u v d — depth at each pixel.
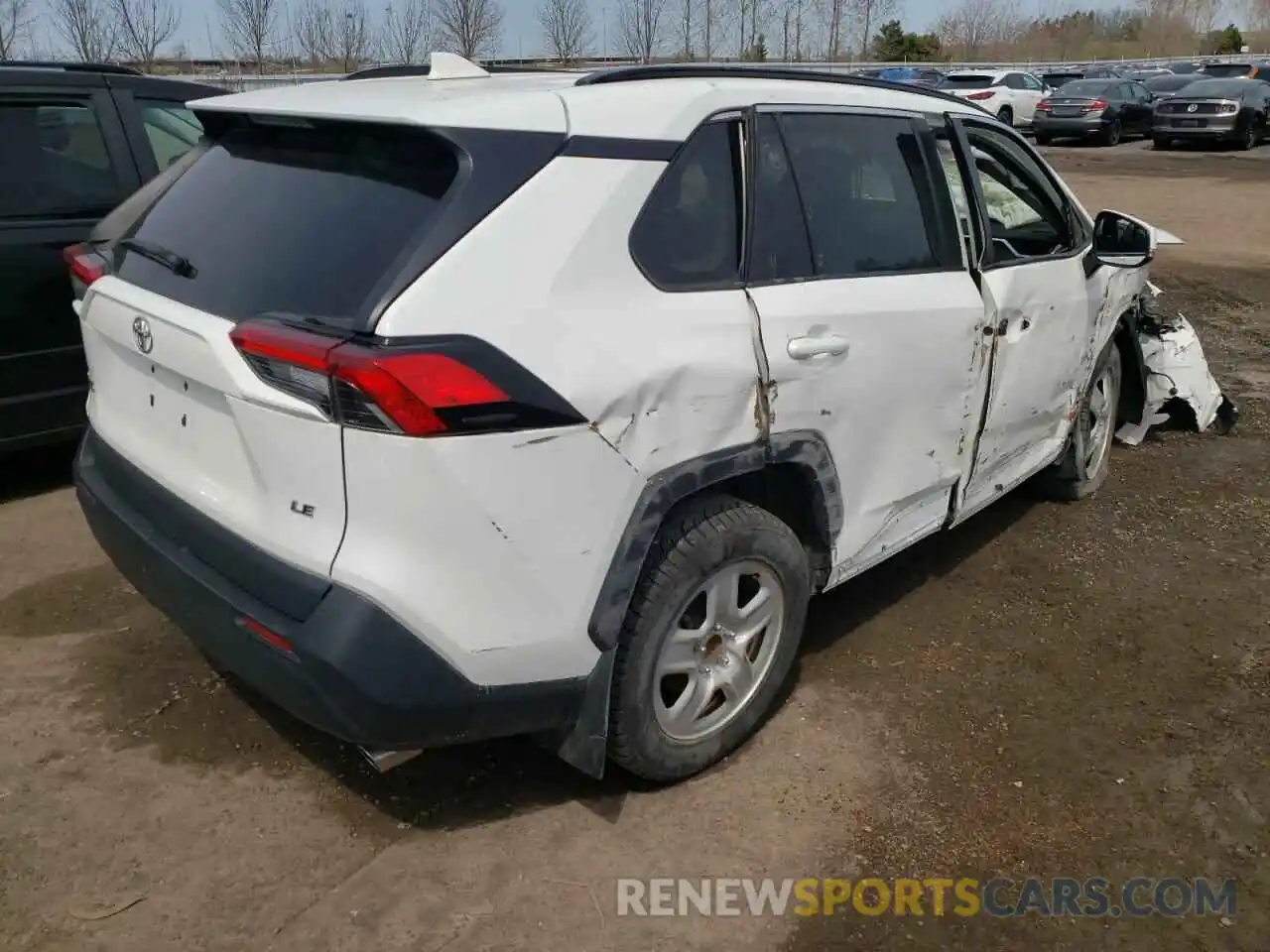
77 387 4.98
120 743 3.19
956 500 3.91
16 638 3.74
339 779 3.06
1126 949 2.56
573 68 3.41
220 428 2.58
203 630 2.66
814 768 3.16
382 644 2.34
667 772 2.98
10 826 2.84
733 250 2.89
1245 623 4.04
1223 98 22.77
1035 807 3.02
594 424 2.49
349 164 2.63
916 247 3.50
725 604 2.98
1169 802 3.05
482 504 2.35
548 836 2.86
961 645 3.85
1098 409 5.13
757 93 3.01
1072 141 25.58
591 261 2.54
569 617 2.56
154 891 2.65
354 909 2.61
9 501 4.97
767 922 2.61
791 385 2.95
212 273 2.67
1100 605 4.16
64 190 4.93
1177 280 10.25
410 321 2.26
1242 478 5.45
